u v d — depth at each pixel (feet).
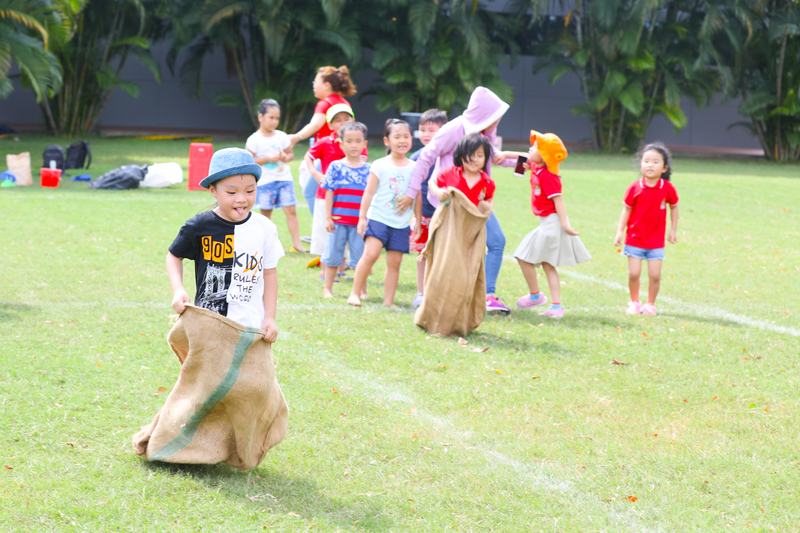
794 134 85.66
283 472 10.46
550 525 9.41
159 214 33.60
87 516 8.87
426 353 16.15
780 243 32.78
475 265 17.37
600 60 89.66
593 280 25.11
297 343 16.37
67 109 85.10
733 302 22.18
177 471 10.14
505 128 107.34
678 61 87.61
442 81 89.40
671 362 16.10
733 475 10.87
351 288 22.34
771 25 82.89
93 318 17.22
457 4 84.89
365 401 13.23
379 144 91.86
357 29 87.81
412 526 9.23
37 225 28.99
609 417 12.95
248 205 9.75
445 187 17.53
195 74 88.43
